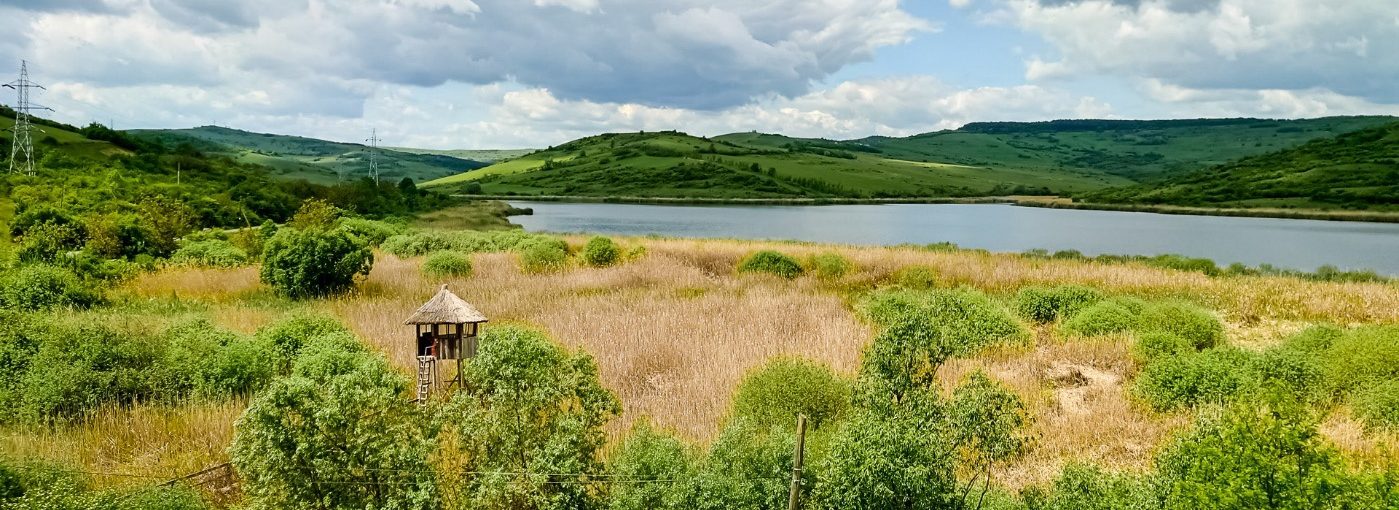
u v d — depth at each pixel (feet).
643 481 24.80
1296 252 187.83
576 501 24.07
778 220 341.82
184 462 32.45
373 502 23.82
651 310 66.64
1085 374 46.65
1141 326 54.39
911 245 141.69
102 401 39.01
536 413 25.75
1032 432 35.58
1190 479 21.74
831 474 23.21
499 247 124.88
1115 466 31.24
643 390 43.37
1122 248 202.49
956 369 45.85
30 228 110.93
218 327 51.34
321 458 23.68
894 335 27.81
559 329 58.03
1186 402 38.34
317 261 77.30
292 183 257.34
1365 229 277.64
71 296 67.46
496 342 26.11
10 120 336.29
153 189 185.37
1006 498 26.21
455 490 26.11
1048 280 84.48
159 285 84.02
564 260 101.91
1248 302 69.62
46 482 27.02
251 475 24.57
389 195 287.69
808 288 82.99
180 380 41.83
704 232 259.19
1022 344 53.21
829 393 35.70
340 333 48.08
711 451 26.17
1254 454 20.66
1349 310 65.46
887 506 22.20
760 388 36.52
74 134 346.33
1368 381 37.78
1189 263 104.12
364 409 25.14
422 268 94.94
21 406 37.11
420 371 37.55
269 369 43.65
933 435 23.85
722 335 55.47
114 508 24.99
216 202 185.06
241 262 104.42
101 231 107.86
